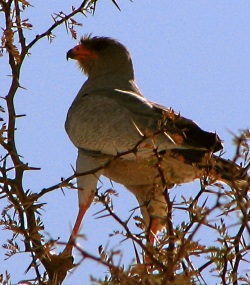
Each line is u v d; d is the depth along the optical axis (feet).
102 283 23.41
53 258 33.96
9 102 36.99
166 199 29.14
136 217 30.04
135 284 24.53
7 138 35.99
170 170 30.07
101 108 48.19
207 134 43.14
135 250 28.84
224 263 28.48
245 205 25.21
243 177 27.14
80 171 47.37
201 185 29.04
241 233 29.58
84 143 47.91
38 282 30.91
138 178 48.08
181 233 27.86
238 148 25.76
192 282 26.37
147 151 42.65
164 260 27.63
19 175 34.78
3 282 30.30
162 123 33.83
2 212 32.04
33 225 33.17
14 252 31.30
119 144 46.42
